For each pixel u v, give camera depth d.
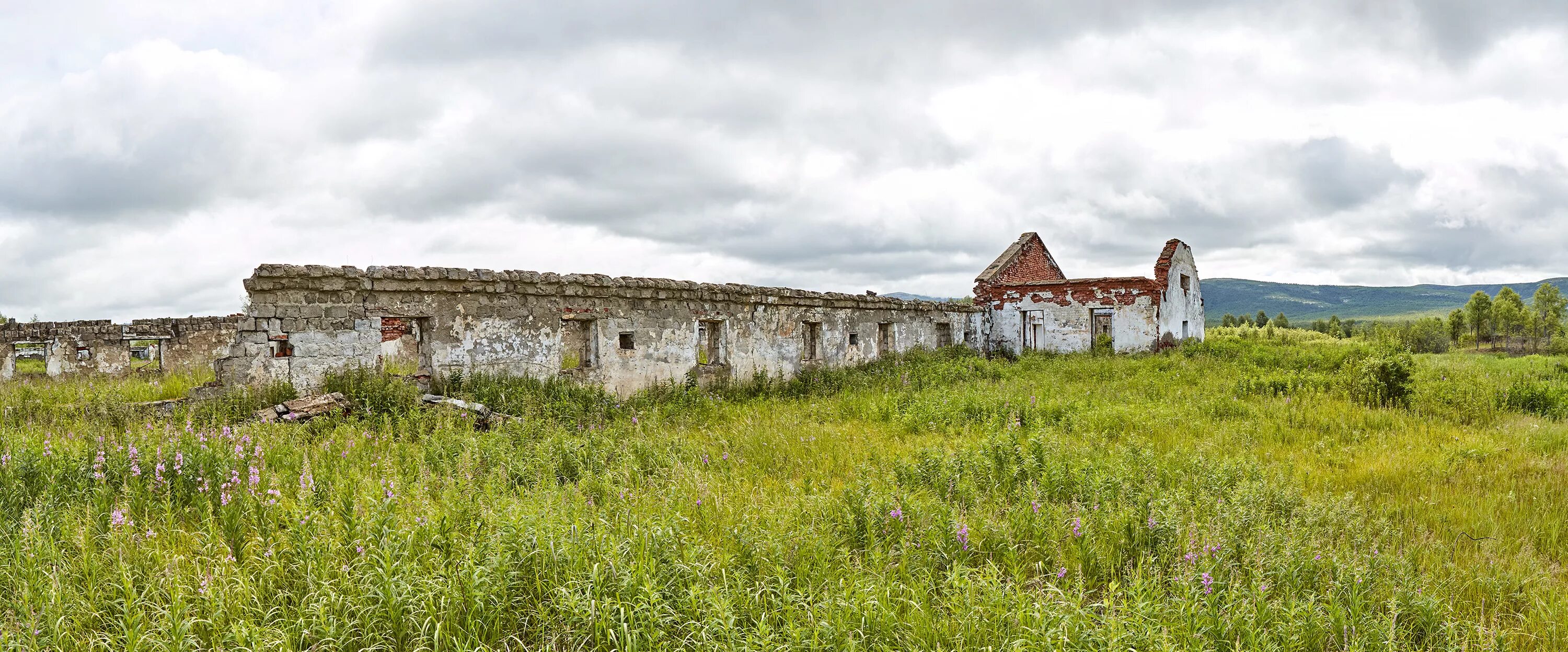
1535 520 6.40
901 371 19.06
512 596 4.47
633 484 7.46
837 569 5.12
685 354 15.77
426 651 3.97
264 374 10.52
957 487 6.97
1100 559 5.36
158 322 21.00
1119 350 25.91
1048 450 8.30
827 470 8.38
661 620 4.11
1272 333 35.72
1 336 18.34
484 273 12.51
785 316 18.36
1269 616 4.48
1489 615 4.84
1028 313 27.98
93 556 4.70
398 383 10.85
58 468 6.38
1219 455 9.19
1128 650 3.96
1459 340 61.12
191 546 5.20
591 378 13.85
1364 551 5.50
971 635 4.26
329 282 11.05
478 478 7.28
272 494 5.69
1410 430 10.62
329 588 4.29
